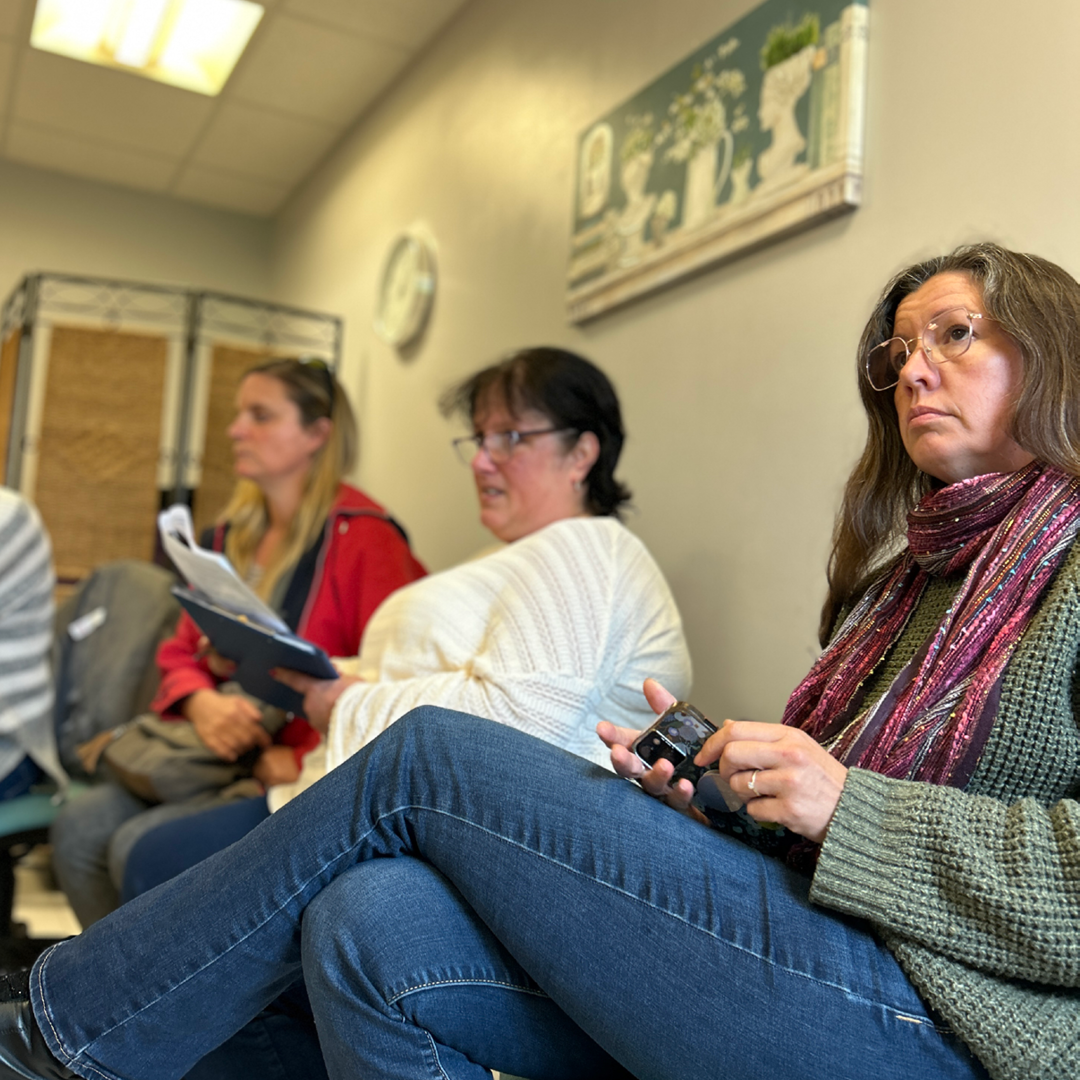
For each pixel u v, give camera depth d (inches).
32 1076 38.1
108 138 165.9
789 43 73.4
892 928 31.9
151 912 37.8
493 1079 40.3
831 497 67.4
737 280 78.3
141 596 100.4
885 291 46.6
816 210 69.5
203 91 149.3
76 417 144.3
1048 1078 29.4
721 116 79.4
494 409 68.6
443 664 59.6
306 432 92.6
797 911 33.4
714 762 36.5
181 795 77.1
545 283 105.0
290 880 36.9
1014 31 58.8
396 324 137.5
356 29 132.5
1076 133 54.8
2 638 82.7
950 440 40.5
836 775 34.0
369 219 151.1
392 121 145.5
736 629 75.0
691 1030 32.8
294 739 79.0
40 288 176.6
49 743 86.4
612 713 55.9
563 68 104.5
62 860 80.1
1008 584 36.5
